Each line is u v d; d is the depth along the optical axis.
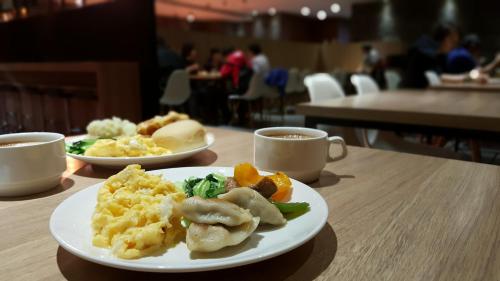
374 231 0.55
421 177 0.80
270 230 0.50
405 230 0.55
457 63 3.85
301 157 0.73
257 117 6.06
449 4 7.97
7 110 4.63
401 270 0.44
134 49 3.94
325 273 0.44
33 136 0.76
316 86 2.30
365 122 1.64
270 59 10.02
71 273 0.43
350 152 1.01
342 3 9.57
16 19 5.48
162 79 4.45
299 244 0.44
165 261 0.42
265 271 0.44
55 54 5.02
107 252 0.43
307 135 0.82
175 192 0.56
